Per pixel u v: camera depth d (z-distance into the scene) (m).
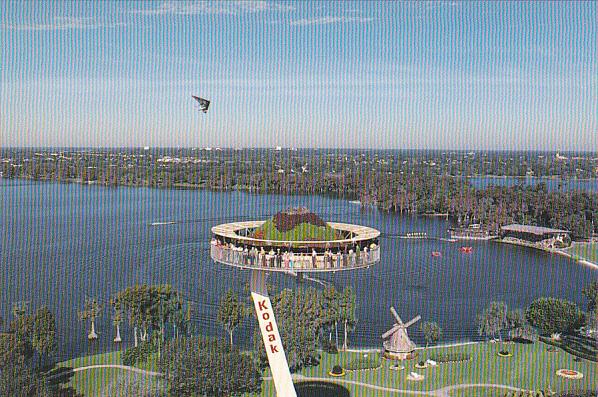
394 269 117.19
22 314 75.31
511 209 165.38
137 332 80.88
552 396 60.78
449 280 109.00
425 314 89.12
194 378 59.97
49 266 104.88
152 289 76.62
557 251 141.25
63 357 70.88
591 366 69.75
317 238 41.88
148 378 64.06
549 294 101.56
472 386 63.88
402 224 163.62
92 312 80.12
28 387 57.59
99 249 116.06
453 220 173.00
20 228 124.88
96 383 62.81
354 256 41.56
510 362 71.25
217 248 42.94
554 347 76.38
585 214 160.75
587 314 79.00
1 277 97.50
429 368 69.06
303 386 63.75
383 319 86.94
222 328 79.62
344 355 72.81
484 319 79.69
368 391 62.66
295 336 67.56
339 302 77.50
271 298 72.50
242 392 61.06
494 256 135.38
